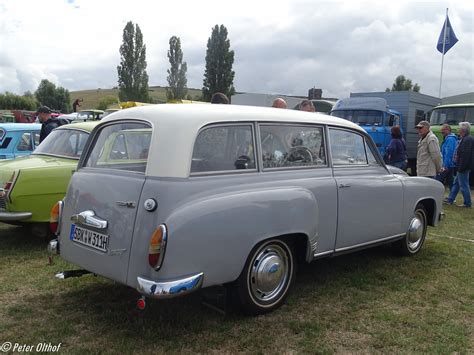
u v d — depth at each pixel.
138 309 3.85
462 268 5.18
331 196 4.19
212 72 47.19
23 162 5.98
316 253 4.11
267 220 3.55
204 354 3.19
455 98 18.91
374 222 4.73
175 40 52.25
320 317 3.82
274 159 3.88
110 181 3.46
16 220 5.54
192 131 3.31
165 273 3.02
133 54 51.09
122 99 51.44
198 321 3.64
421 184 5.47
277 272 3.79
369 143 4.92
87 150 3.96
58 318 3.69
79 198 3.69
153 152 3.25
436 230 7.19
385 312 3.95
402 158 10.11
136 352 3.17
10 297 4.11
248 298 3.61
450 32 17.97
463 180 9.44
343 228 4.36
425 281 4.75
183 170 3.21
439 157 8.74
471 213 8.80
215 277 3.28
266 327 3.60
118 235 3.27
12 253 5.43
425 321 3.81
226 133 3.55
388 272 4.99
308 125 4.21
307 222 3.85
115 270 3.29
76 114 22.28
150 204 3.10
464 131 9.38
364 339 3.48
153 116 3.45
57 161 6.00
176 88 52.53
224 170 3.49
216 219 3.24
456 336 3.55
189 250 3.10
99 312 3.80
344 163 4.53
